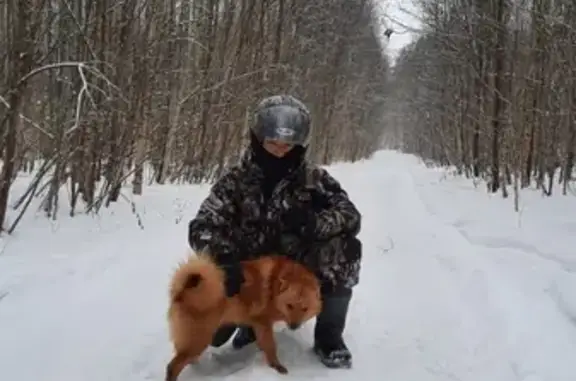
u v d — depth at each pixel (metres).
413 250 6.95
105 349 3.66
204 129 13.20
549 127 11.45
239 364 3.55
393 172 23.92
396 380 3.46
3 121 5.82
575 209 9.45
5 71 6.11
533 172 14.20
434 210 10.57
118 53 8.08
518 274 5.52
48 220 6.89
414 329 4.28
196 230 3.46
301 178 3.62
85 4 7.34
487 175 14.75
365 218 9.62
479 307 4.73
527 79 11.43
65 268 5.07
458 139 21.34
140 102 9.06
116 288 4.75
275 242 3.62
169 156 12.20
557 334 4.02
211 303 3.16
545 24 11.01
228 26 13.08
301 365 3.58
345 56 30.89
